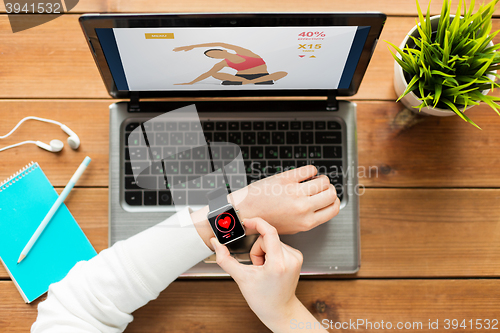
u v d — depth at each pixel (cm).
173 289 64
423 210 66
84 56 68
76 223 64
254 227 57
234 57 52
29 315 62
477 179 67
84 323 53
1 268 63
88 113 67
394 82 65
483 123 67
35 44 68
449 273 65
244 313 64
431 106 57
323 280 65
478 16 50
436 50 52
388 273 65
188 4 68
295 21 47
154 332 64
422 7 68
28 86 67
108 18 46
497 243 66
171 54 51
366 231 66
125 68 54
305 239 62
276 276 53
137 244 57
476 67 52
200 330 64
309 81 58
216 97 61
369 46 51
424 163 67
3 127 67
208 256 59
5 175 66
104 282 55
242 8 68
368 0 68
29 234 63
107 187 66
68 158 66
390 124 68
